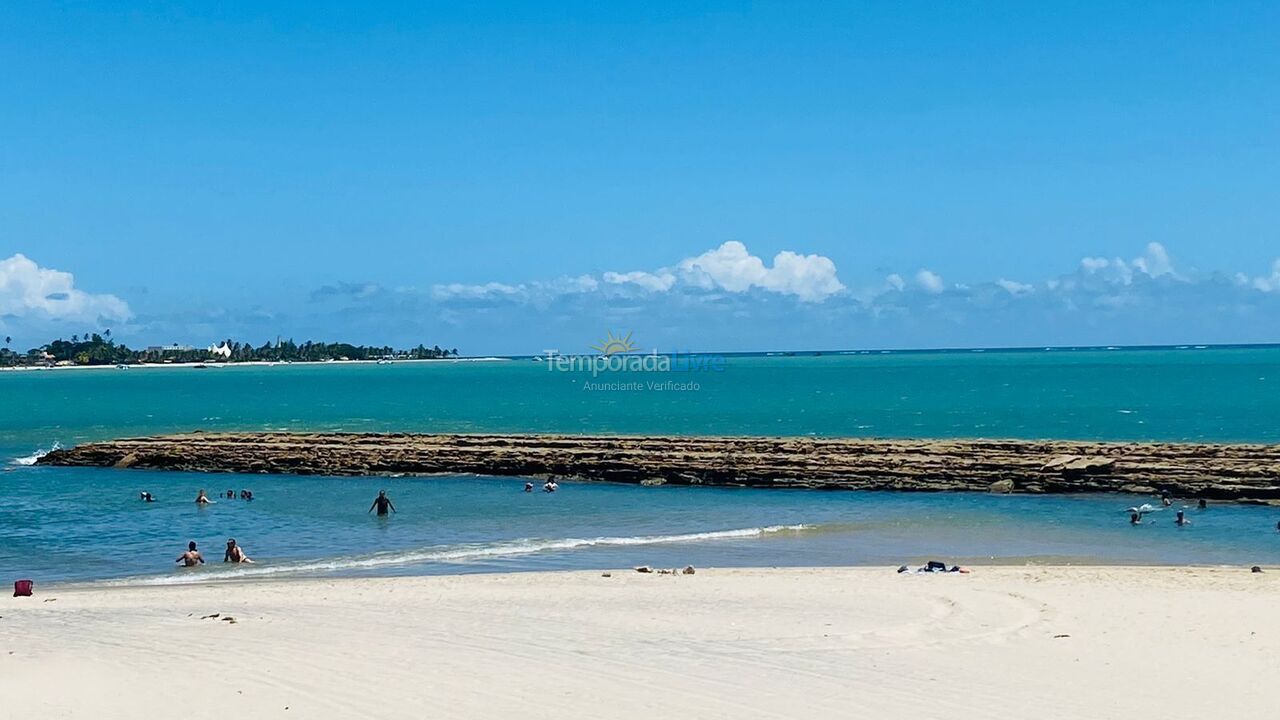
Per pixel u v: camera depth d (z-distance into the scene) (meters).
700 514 41.81
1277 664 15.40
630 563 30.77
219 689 13.41
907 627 18.20
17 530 39.34
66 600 23.97
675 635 17.31
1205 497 43.28
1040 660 15.59
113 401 166.38
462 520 40.88
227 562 31.92
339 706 12.68
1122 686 14.08
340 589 24.83
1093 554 32.12
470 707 12.70
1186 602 21.06
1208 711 12.94
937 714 12.70
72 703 12.66
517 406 140.50
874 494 47.06
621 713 12.52
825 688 13.77
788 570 27.78
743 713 12.59
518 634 17.33
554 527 38.81
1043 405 122.94
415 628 17.95
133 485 53.62
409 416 120.62
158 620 19.33
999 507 42.59
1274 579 25.20
